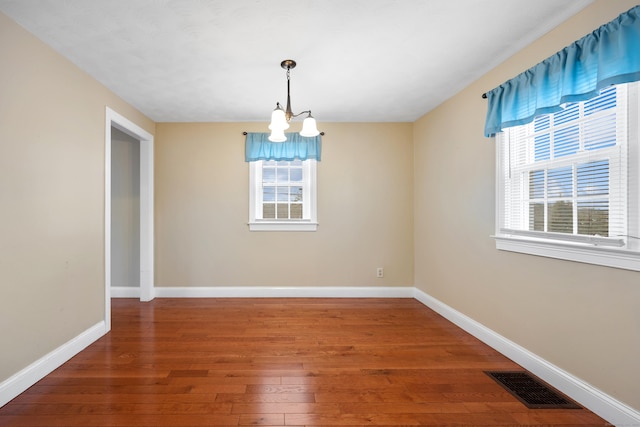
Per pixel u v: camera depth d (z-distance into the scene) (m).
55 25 2.00
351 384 2.05
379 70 2.67
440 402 1.86
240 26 2.03
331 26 2.04
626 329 1.60
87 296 2.64
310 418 1.71
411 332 2.96
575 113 1.94
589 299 1.79
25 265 2.01
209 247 4.13
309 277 4.18
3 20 1.86
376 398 1.90
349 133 4.18
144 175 3.99
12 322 1.91
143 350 2.55
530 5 1.84
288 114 2.52
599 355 1.73
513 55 2.40
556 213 2.08
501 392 1.96
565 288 1.94
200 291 4.12
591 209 1.84
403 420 1.70
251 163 4.13
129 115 3.44
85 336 2.59
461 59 2.48
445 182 3.40
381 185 4.20
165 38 2.16
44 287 2.17
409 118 4.06
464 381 2.09
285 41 2.22
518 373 2.19
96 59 2.44
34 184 2.09
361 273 4.20
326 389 1.99
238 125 4.14
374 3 1.82
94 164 2.76
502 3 1.82
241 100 3.35
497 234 2.55
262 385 2.03
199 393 1.94
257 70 2.66
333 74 2.74
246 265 4.15
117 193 4.12
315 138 4.08
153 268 4.08
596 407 1.73
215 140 4.13
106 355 2.45
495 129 2.45
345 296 4.19
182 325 3.11
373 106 3.59
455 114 3.20
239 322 3.20
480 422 1.68
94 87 2.78
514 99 2.28
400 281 4.22
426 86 3.01
